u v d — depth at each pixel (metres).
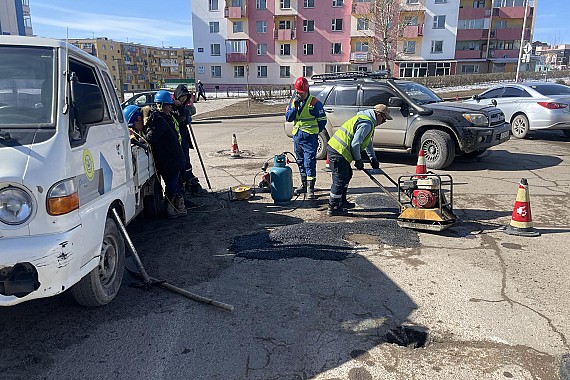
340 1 49.50
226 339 3.30
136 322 3.54
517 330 3.35
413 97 9.23
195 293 4.02
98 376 2.91
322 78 10.52
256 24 51.75
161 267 4.61
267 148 12.72
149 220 6.28
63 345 3.24
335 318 3.57
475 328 3.39
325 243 5.17
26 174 2.78
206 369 2.97
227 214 6.46
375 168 6.22
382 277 4.28
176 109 7.19
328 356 3.09
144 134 5.84
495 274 4.29
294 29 50.72
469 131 8.48
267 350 3.16
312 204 6.87
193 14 52.62
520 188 5.33
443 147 8.66
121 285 4.20
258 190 7.82
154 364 3.02
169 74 129.75
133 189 4.64
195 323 3.53
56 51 3.48
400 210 5.86
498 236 5.30
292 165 10.09
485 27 51.25
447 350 3.13
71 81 3.26
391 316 3.58
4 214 2.77
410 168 9.19
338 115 9.82
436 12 48.94
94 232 3.32
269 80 53.00
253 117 24.27
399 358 3.05
